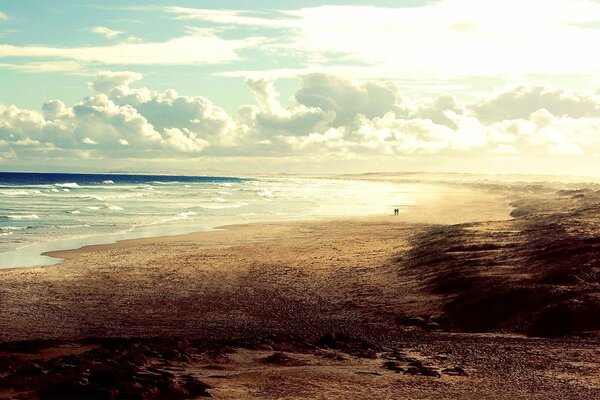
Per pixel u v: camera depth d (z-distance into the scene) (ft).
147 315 108.27
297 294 125.70
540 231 163.32
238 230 242.78
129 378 50.85
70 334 91.81
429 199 487.61
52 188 579.89
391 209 367.66
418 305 112.98
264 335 91.81
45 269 151.02
